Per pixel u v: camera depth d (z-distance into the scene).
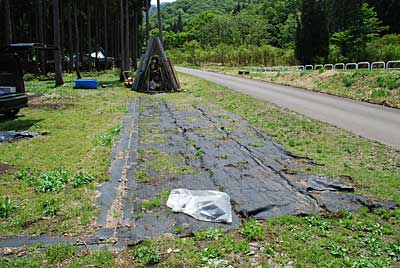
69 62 36.28
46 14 34.84
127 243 3.81
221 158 6.93
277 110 13.03
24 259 3.51
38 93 17.84
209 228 4.10
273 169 6.27
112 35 48.72
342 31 39.84
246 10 89.88
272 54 50.16
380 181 5.74
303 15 40.16
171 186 5.44
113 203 4.82
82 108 13.29
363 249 3.71
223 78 31.17
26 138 8.53
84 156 7.02
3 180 5.70
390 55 33.34
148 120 10.90
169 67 19.92
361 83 17.12
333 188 5.34
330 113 12.41
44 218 4.39
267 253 3.62
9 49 12.06
